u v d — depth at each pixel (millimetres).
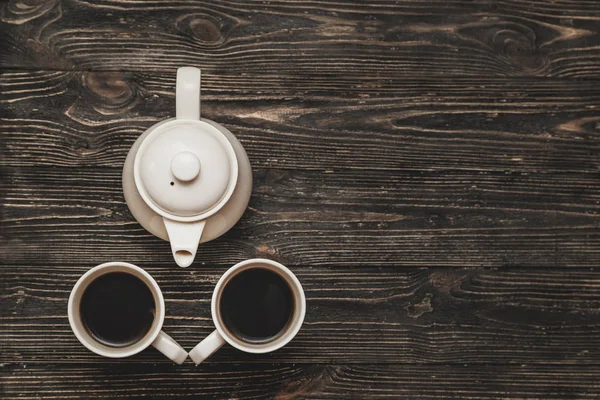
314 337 1020
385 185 1028
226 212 966
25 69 1010
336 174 1025
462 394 1025
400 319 1024
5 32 1009
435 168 1032
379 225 1026
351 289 1023
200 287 1012
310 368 1020
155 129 960
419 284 1027
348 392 1021
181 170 925
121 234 1011
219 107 1020
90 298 961
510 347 1029
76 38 1014
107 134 1011
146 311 966
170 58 1019
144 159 945
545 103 1040
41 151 1009
